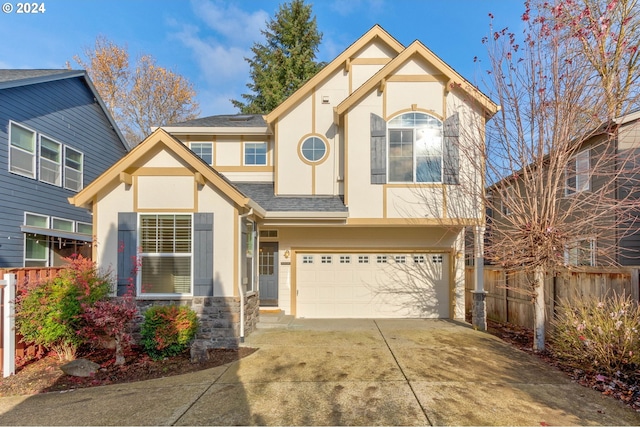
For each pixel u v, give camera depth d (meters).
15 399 5.01
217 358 6.73
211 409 4.54
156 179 8.10
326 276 10.77
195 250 7.98
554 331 7.59
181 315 6.93
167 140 7.87
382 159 9.67
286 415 4.36
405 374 5.72
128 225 8.02
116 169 7.82
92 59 23.47
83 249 14.01
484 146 8.87
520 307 9.14
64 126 12.98
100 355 7.02
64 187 12.92
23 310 6.33
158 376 5.88
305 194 10.65
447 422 4.18
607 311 5.85
